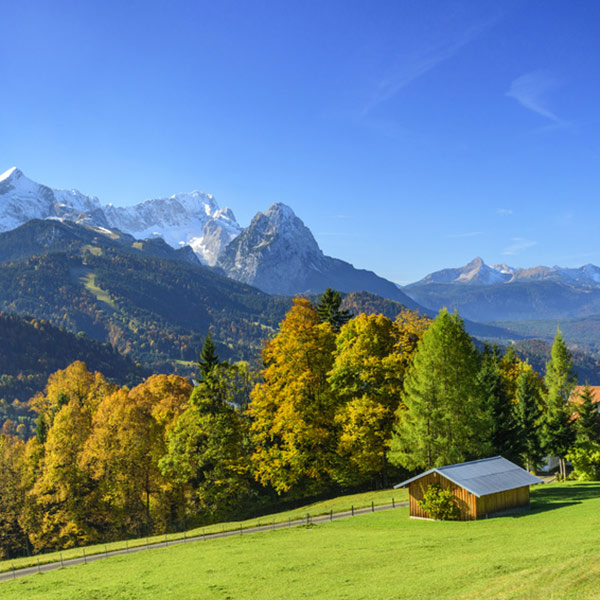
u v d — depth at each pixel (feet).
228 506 216.33
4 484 230.07
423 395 181.06
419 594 81.56
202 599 96.12
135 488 222.69
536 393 284.41
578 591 69.46
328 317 264.52
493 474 157.99
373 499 199.41
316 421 202.59
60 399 260.42
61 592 112.78
